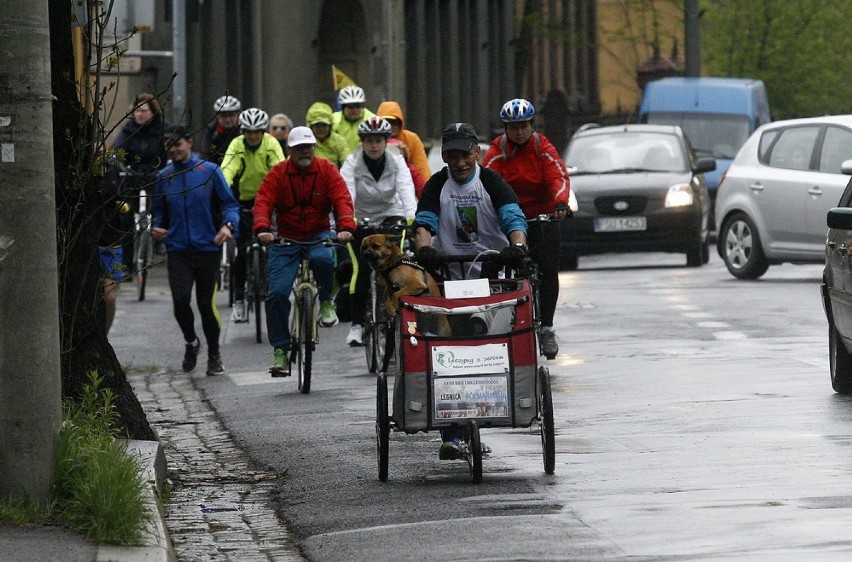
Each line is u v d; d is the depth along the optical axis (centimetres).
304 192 3894
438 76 15338
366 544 2114
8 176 2125
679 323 4909
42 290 2145
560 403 3347
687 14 13225
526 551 2012
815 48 17262
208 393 3866
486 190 2812
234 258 5506
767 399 3312
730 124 11119
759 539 2038
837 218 3231
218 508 2441
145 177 2736
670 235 7294
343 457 2819
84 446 2206
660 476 2495
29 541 2009
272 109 11531
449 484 2509
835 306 3359
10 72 2123
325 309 3859
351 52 12800
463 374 2500
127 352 4769
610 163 7644
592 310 5378
